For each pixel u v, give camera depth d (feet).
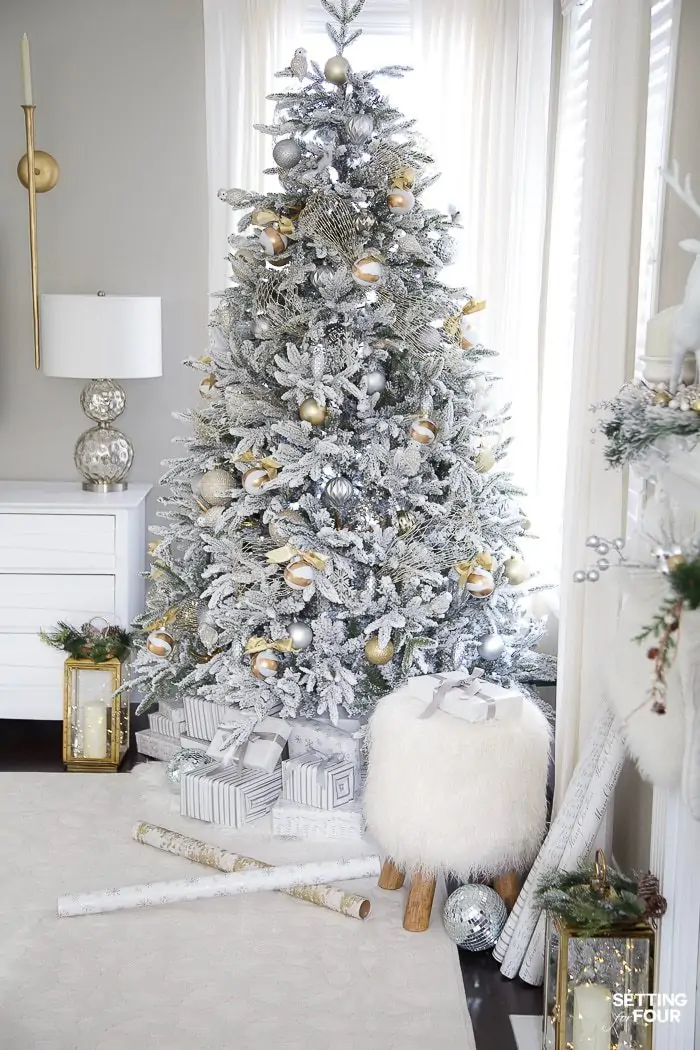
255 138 12.71
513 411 11.82
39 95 13.60
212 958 8.58
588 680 8.36
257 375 10.61
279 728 10.69
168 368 14.16
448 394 10.44
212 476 10.73
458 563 10.28
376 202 10.14
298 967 8.48
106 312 12.59
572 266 11.46
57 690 12.98
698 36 7.58
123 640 12.40
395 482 10.14
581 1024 6.98
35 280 13.67
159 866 9.95
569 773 8.67
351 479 10.45
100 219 13.85
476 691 8.87
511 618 11.11
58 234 13.89
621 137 7.62
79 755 12.23
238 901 9.48
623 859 9.08
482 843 8.48
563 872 7.59
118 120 13.65
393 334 10.28
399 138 12.33
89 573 12.82
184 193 13.79
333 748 10.41
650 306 8.60
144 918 9.16
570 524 8.46
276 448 10.44
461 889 8.92
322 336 10.05
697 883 6.84
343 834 10.21
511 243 11.59
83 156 13.73
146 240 13.89
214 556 10.81
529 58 11.27
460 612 10.81
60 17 13.44
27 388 14.25
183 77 13.55
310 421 10.02
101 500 12.95
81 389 14.26
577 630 8.48
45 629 12.87
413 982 8.32
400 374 10.34
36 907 9.25
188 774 10.77
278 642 10.30
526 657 10.96
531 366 11.75
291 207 10.30
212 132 12.77
